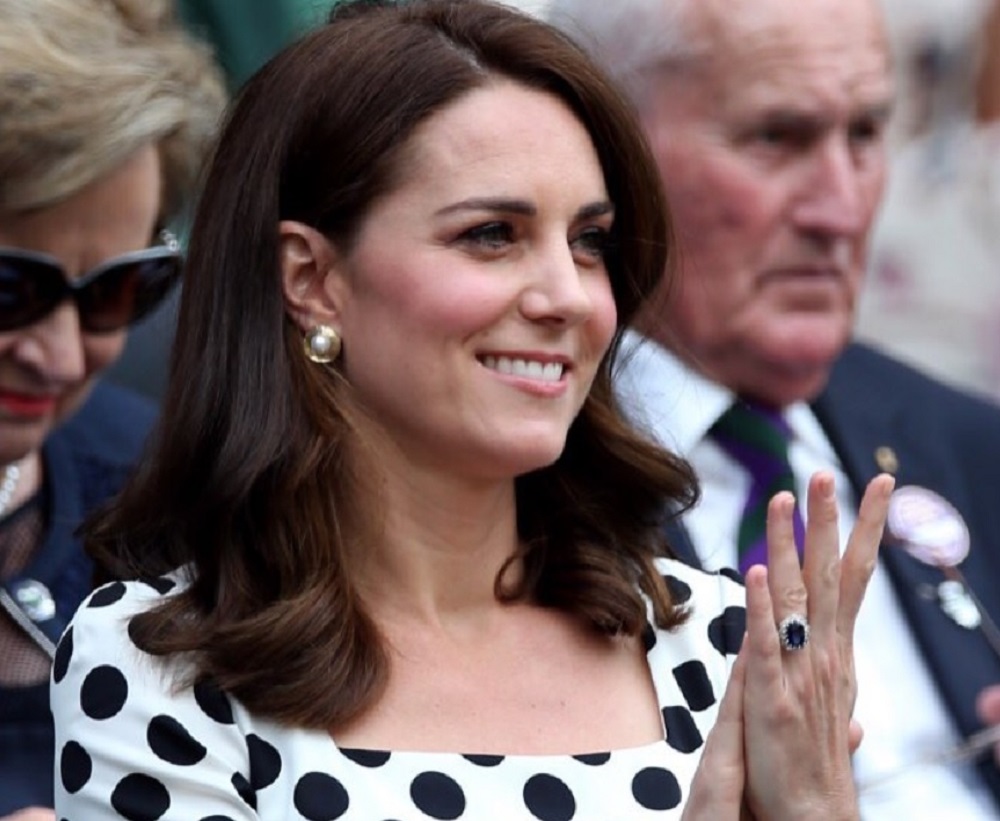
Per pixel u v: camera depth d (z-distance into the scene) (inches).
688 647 439.5
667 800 414.0
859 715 605.0
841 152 621.9
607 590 437.4
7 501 541.6
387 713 411.8
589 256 426.0
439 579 427.5
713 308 618.2
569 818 406.3
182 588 422.0
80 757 401.7
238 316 423.8
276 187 421.7
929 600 625.0
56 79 489.7
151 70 508.7
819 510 407.5
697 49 614.9
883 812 595.2
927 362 876.6
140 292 519.2
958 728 609.9
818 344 619.2
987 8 896.3
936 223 882.8
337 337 419.5
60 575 536.4
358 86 414.9
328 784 397.4
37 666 522.3
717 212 617.0
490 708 418.9
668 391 615.5
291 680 402.3
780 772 400.8
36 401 508.1
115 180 502.9
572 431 454.0
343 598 411.2
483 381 410.6
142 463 439.2
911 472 647.1
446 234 408.8
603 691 429.7
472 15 423.5
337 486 421.4
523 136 412.8
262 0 737.0
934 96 904.9
